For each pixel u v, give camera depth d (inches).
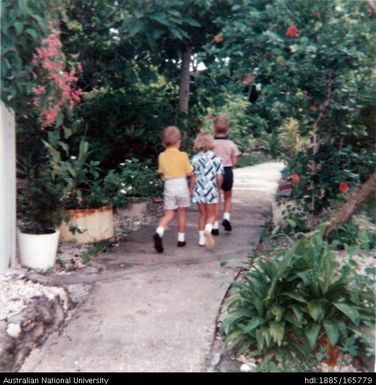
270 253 207.0
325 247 141.8
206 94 343.9
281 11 201.9
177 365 121.8
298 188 223.8
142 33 268.5
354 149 247.8
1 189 170.1
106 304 155.7
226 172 243.6
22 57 164.7
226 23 218.2
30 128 218.4
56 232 191.5
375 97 212.1
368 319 131.8
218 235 243.0
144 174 295.1
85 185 271.7
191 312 149.6
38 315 137.9
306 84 208.4
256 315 135.2
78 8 265.9
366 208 221.9
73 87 213.0
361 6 196.7
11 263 180.2
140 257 206.1
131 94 317.4
